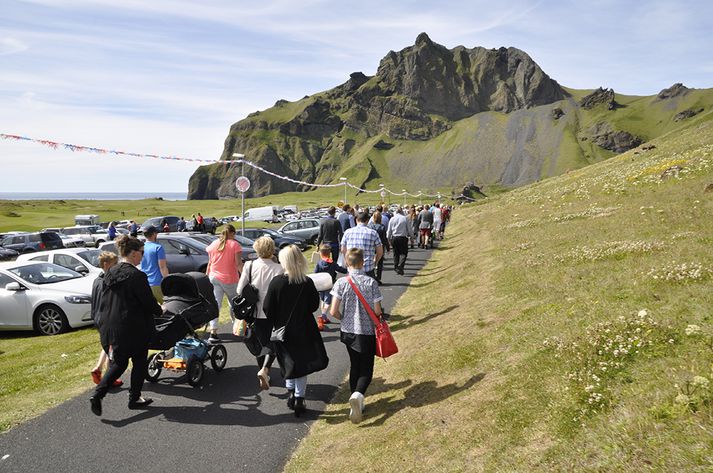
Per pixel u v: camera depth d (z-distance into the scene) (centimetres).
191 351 709
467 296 1027
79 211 12888
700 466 288
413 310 1090
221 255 900
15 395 704
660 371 421
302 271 591
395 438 488
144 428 582
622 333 508
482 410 474
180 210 14738
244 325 726
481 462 392
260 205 18100
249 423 592
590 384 430
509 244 1491
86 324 1147
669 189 1736
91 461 508
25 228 6506
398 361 744
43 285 1173
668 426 336
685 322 506
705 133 3175
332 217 1284
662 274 701
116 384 722
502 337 651
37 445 543
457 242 2459
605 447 339
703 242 873
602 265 879
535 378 489
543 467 347
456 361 631
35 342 1050
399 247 1587
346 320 584
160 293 926
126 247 618
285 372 581
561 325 614
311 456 505
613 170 3062
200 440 551
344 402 638
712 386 360
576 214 1780
